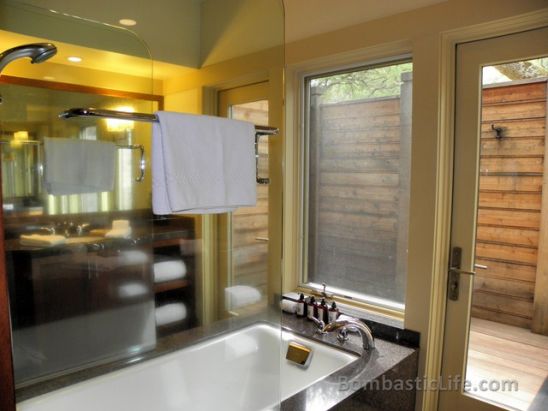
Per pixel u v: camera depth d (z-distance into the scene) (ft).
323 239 7.50
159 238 6.61
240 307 6.70
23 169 5.31
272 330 6.35
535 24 4.87
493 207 5.50
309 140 7.58
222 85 6.19
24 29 4.96
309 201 7.64
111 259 6.23
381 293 6.79
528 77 5.12
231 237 6.72
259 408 6.04
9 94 5.07
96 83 5.74
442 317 5.88
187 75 6.07
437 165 5.51
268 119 6.26
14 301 5.25
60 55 5.37
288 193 7.55
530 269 5.28
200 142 4.68
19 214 5.30
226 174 4.92
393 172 6.51
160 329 6.66
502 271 5.48
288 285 7.66
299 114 7.50
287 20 6.21
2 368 2.94
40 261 5.50
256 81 6.21
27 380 5.36
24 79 5.16
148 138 6.24
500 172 5.42
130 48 5.89
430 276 5.64
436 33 5.37
